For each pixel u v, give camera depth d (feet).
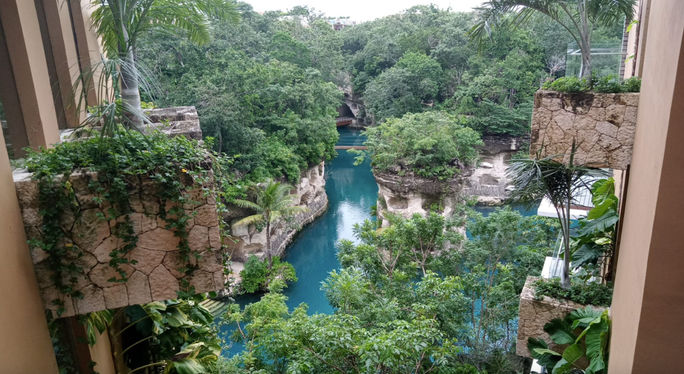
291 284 86.43
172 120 36.94
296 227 98.02
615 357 19.86
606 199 28.40
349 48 192.95
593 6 30.14
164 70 99.09
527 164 27.12
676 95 12.29
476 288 53.42
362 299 47.60
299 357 34.96
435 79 143.74
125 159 16.33
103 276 17.03
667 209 12.96
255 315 50.80
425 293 47.03
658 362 14.24
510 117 122.52
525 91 128.47
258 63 111.55
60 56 26.76
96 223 16.56
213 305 52.13
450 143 97.66
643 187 16.75
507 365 49.42
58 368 19.12
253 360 41.88
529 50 134.00
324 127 114.83
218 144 90.43
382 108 150.10
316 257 97.30
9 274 14.43
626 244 20.65
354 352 33.19
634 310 15.55
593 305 27.48
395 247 57.36
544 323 28.43
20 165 17.84
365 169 152.87
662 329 13.91
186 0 32.24
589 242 30.71
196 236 17.31
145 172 16.33
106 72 20.30
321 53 163.63
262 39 126.62
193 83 93.25
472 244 59.52
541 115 27.86
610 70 30.40
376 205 115.75
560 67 132.98
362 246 53.88
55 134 22.18
